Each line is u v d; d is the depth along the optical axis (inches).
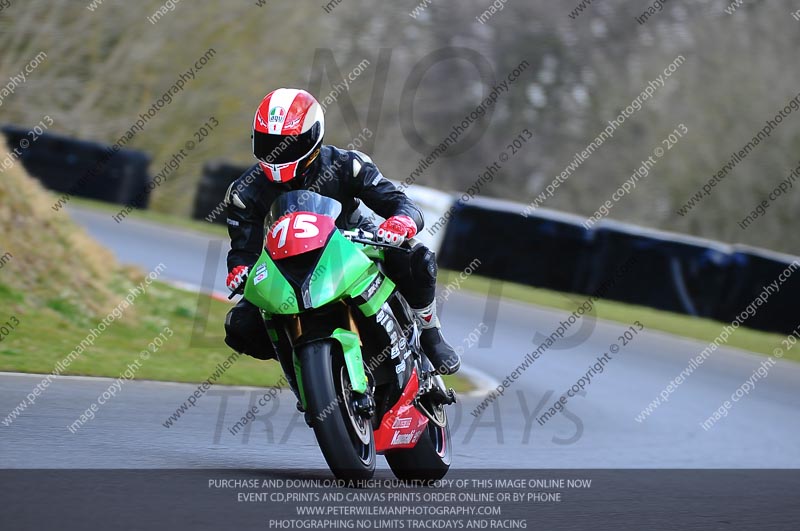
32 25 3631.9
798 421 1311.5
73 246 1423.5
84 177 2876.5
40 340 1123.9
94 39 3641.7
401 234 617.9
